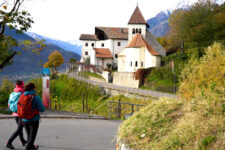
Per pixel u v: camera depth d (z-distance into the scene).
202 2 50.56
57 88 53.09
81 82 52.19
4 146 6.41
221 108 3.91
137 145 4.13
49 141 7.52
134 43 57.03
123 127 5.19
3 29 18.50
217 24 44.50
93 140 7.99
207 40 43.69
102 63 71.38
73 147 6.82
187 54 44.97
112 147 6.97
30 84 5.89
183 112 4.86
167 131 4.28
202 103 4.38
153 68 46.56
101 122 13.49
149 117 5.12
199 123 3.86
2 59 19.39
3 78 28.25
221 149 3.02
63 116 14.07
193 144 3.42
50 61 73.75
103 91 46.56
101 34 78.69
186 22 49.25
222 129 3.38
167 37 75.12
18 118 6.50
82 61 76.25
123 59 57.97
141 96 36.97
